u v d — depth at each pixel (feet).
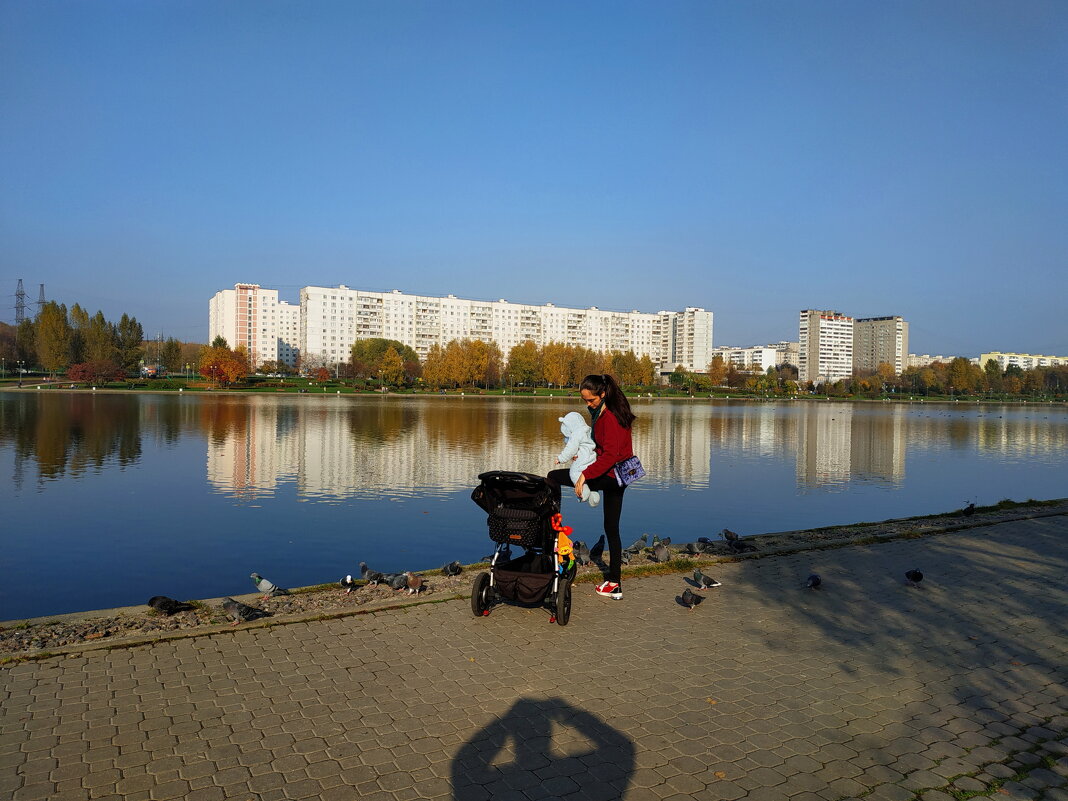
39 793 12.91
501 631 22.70
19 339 424.05
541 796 13.24
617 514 26.53
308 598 26.03
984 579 29.43
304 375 522.47
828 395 539.29
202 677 18.47
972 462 110.83
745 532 54.39
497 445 114.32
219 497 65.51
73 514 57.06
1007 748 15.51
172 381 416.05
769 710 17.20
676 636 22.44
